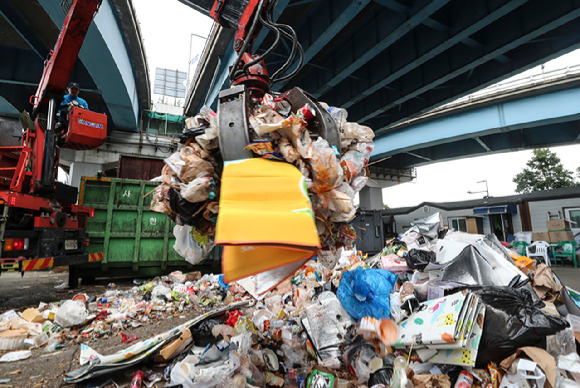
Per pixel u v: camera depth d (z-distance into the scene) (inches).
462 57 503.2
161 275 293.3
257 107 81.4
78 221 244.1
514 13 431.5
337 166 71.3
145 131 901.8
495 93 672.4
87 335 139.9
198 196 71.5
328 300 112.8
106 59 474.0
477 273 118.5
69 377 95.0
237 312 136.3
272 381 89.9
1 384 93.4
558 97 611.2
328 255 92.5
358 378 88.2
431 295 105.7
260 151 68.1
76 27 200.4
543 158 1141.1
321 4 441.7
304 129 70.8
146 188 289.7
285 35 97.4
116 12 473.1
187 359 92.0
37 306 195.9
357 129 89.5
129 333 145.9
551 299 130.7
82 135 218.2
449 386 76.6
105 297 207.5
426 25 457.1
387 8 438.3
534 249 495.5
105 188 278.5
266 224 50.8
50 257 197.9
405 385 75.2
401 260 165.2
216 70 593.0
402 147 822.5
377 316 85.9
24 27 504.4
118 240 274.5
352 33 500.1
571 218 634.8
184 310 185.9
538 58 493.0
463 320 79.6
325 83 577.0
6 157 200.4
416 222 225.3
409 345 86.3
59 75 209.6
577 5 370.6
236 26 110.4
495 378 79.0
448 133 746.2
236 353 89.7
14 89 652.7
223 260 51.2
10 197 169.5
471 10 403.5
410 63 499.8
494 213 724.7
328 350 99.0
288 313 152.4
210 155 77.0
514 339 80.3
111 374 97.4
